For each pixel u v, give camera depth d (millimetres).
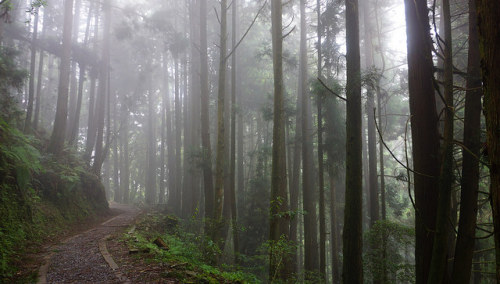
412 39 5652
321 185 11000
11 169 8594
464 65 9891
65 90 15547
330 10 10484
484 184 12203
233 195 10789
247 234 15266
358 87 6449
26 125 15305
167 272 4859
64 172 12836
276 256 7129
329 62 10930
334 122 11812
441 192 4820
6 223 7211
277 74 9297
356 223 6137
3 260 5379
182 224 14484
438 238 4793
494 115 2242
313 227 14797
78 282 4539
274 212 8055
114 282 4445
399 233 7969
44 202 10734
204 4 15070
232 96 11859
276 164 8766
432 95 5469
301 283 9984
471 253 5164
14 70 13414
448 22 4676
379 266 8086
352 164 6277
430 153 5359
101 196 16062
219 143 9773
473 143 5207
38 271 5184
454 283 5160
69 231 10305
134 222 12625
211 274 5258
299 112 15305
